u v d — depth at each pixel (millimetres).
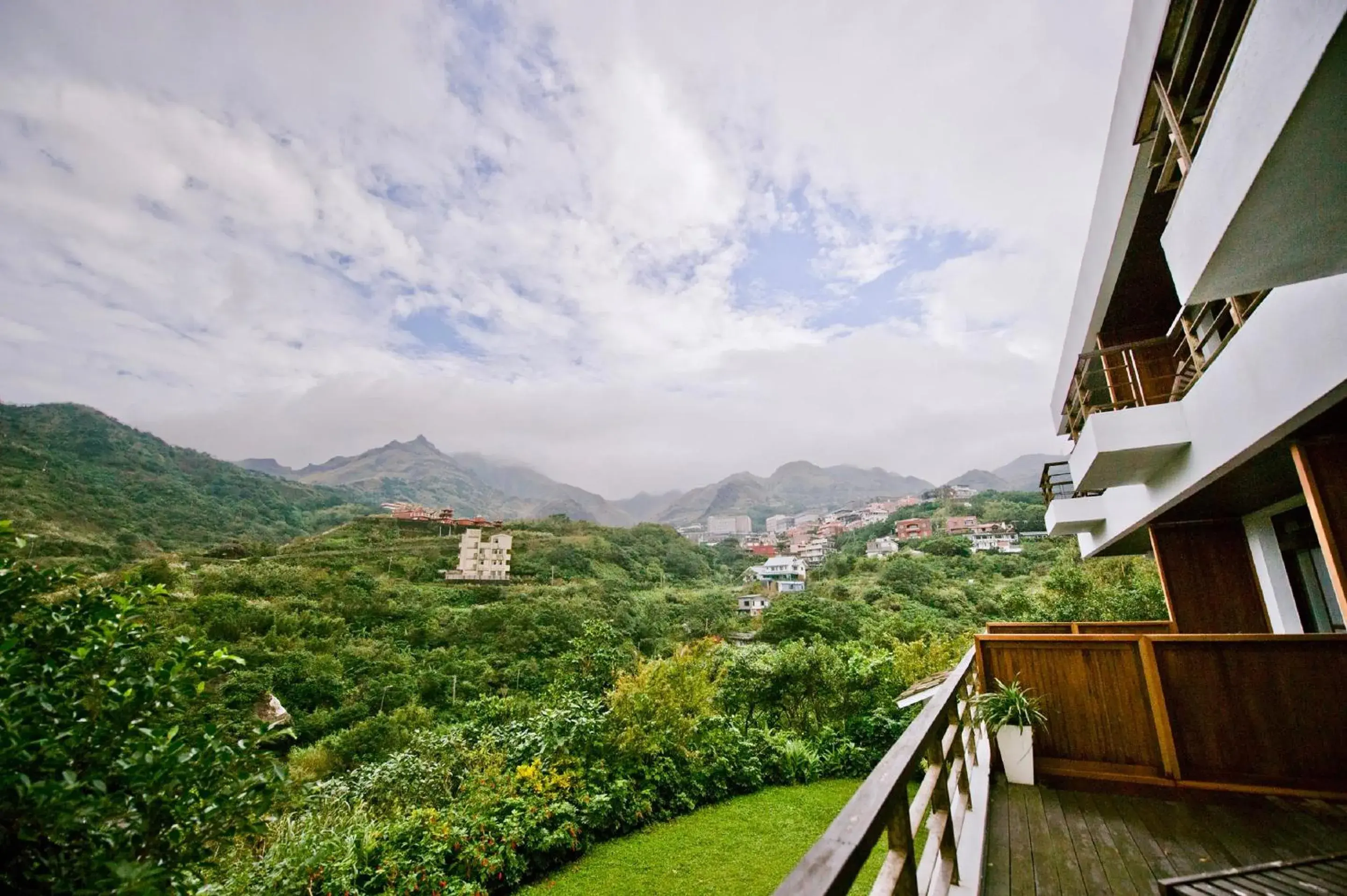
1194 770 3828
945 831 2375
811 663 11359
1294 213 1755
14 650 2068
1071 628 7457
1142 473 5504
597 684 15680
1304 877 2037
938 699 2592
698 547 104250
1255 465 3963
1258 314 3266
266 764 2473
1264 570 5980
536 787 7227
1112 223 4820
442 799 7188
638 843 7270
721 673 10453
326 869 5207
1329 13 1255
